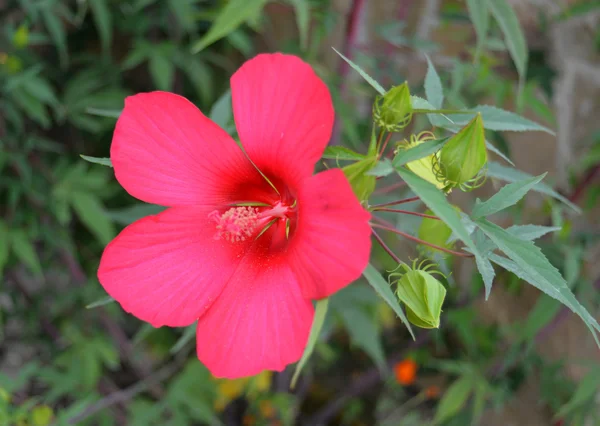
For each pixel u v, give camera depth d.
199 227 0.39
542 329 0.78
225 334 0.38
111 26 0.90
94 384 0.85
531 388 0.92
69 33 0.94
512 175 0.46
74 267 0.87
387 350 1.00
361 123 0.80
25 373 0.67
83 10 0.79
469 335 0.84
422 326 0.39
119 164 0.38
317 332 0.35
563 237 0.71
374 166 0.35
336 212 0.33
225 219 0.39
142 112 0.37
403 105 0.37
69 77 0.94
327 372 1.09
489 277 0.38
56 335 0.93
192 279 0.39
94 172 0.81
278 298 0.37
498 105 0.72
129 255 0.38
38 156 0.85
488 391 0.81
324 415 1.01
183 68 0.86
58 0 0.78
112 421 0.89
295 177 0.36
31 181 0.80
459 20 0.73
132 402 0.90
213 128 0.38
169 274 0.38
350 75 0.82
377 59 0.69
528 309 0.89
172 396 0.85
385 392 1.06
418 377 1.06
